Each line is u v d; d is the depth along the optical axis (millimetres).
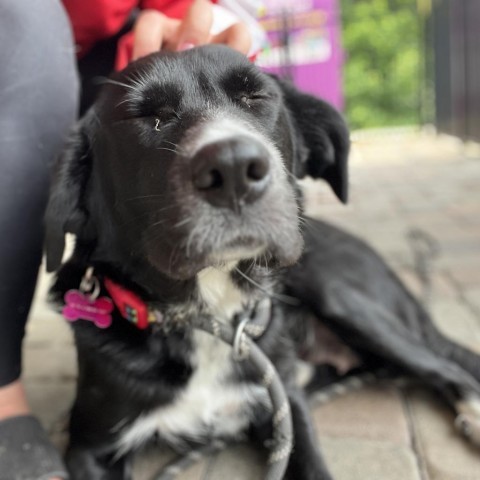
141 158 276
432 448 320
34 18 310
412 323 427
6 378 302
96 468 307
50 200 302
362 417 355
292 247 260
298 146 359
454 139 1861
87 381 314
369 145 2076
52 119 325
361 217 905
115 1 409
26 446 281
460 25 1683
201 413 325
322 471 293
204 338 320
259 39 546
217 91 285
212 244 242
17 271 309
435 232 773
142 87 280
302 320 405
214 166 227
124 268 311
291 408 325
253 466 318
